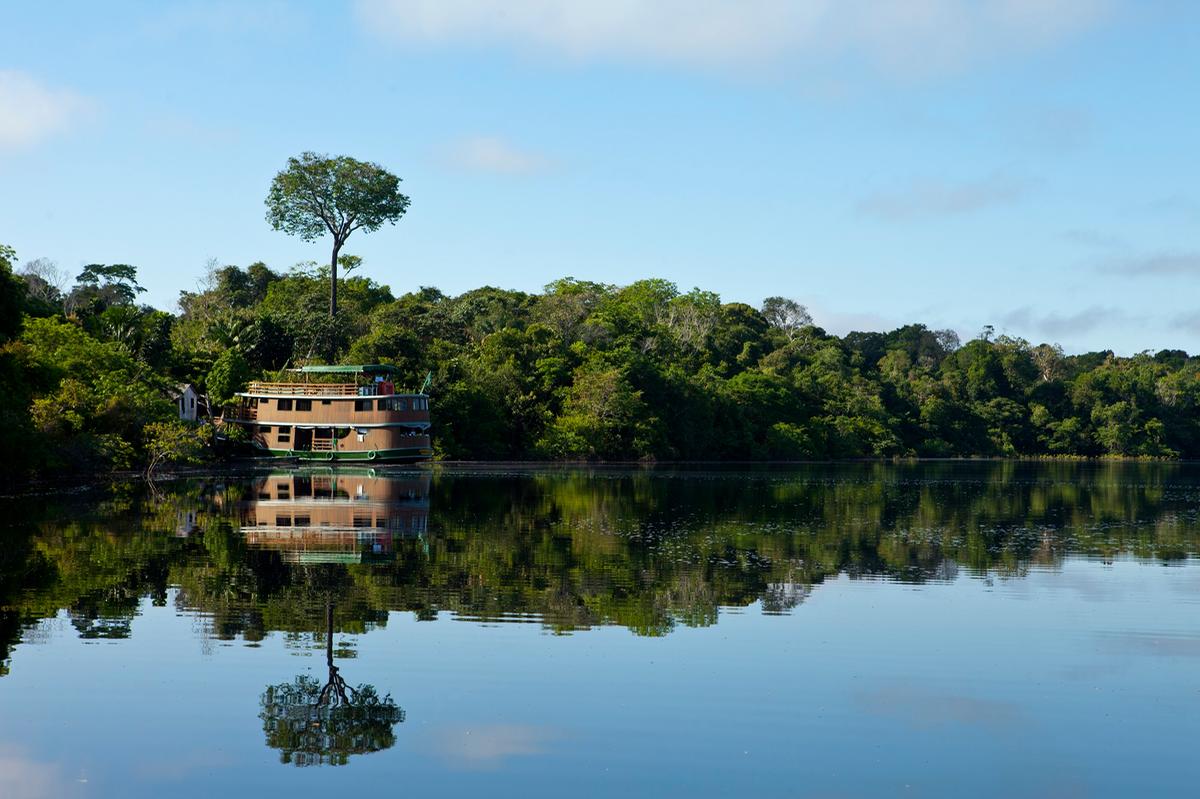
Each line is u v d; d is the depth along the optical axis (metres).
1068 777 16.34
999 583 32.00
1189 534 45.38
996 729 18.33
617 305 151.00
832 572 33.72
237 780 15.79
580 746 17.22
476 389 106.12
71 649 22.38
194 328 110.62
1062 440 165.50
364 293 137.38
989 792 15.75
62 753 16.73
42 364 65.19
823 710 19.14
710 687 20.38
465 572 32.47
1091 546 40.97
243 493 59.53
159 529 41.38
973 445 162.38
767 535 43.19
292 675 20.81
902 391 163.88
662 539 41.19
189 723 18.12
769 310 197.62
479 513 50.47
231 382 95.44
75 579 30.11
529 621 25.70
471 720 18.41
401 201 117.75
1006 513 55.50
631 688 20.23
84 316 103.38
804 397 144.62
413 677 20.81
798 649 23.33
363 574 31.78
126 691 19.69
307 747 17.06
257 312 112.50
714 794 15.48
